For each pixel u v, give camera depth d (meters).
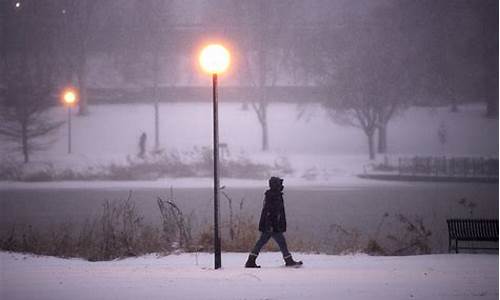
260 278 36.66
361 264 45.12
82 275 38.66
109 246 55.94
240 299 30.20
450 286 33.81
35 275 38.56
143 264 47.56
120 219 94.31
